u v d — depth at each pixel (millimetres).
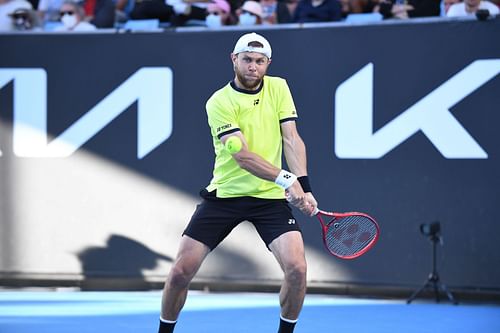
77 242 25438
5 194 25688
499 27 22516
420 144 23266
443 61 22984
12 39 25469
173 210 24844
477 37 22703
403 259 23578
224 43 24344
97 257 25328
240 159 13961
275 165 14898
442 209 23203
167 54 24688
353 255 15039
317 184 24000
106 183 25188
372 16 26188
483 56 22672
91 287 25594
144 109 24891
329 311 21938
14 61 25500
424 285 22828
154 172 24906
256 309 22125
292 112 14828
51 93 25359
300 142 14750
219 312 21656
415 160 23328
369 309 22250
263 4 27562
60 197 25438
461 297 23547
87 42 25125
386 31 23328
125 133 25047
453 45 22875
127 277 25156
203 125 24547
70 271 25484
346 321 20578
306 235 24141
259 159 14008
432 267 23219
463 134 22938
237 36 24234
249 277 24531
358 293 24266
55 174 25438
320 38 23812
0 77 25578
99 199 25250
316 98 23906
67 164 25359
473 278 23109
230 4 28547
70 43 25188
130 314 21312
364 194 23703
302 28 23938
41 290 25391
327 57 23781
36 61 25391
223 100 14617
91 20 28234
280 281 24375
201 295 24453
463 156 22969
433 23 22984
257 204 14609
